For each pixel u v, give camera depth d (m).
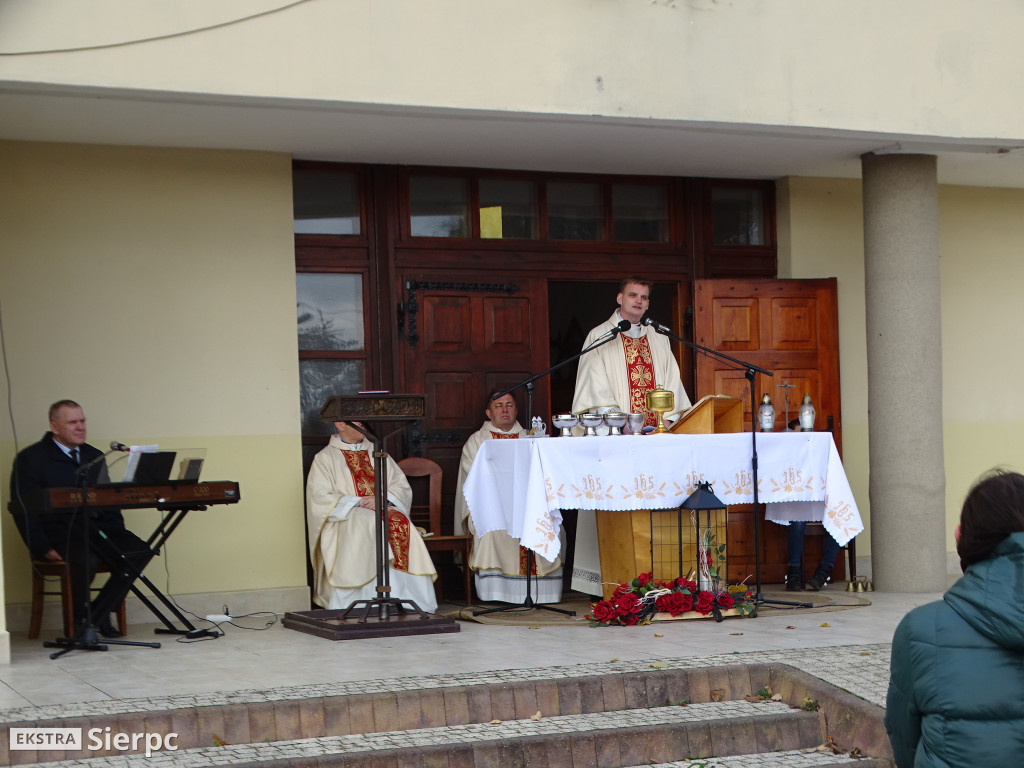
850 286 8.60
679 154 7.76
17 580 6.67
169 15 5.87
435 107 6.32
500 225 8.11
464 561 7.55
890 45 7.16
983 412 8.92
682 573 6.46
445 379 7.92
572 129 7.02
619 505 6.22
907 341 7.64
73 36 5.71
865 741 4.39
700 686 4.95
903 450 7.62
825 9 7.03
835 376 8.35
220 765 4.00
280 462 7.28
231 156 7.29
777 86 6.93
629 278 7.31
